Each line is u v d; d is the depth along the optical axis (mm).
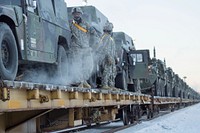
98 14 14281
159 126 15375
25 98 6109
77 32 10469
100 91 10258
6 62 6703
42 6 8477
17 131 6508
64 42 9945
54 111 8656
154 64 24500
